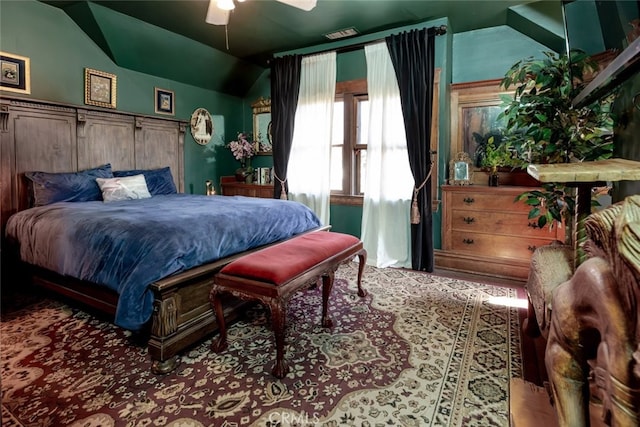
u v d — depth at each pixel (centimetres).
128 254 187
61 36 332
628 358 61
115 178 343
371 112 374
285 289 171
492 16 332
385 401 151
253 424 137
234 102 522
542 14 307
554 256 152
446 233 348
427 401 151
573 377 83
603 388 68
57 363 181
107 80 370
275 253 201
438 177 357
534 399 126
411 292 284
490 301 263
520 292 282
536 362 179
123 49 369
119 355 189
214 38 393
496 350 192
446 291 286
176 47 397
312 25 356
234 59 457
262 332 217
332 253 220
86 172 336
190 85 460
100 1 315
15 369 175
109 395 155
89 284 214
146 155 404
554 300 90
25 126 304
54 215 244
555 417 116
